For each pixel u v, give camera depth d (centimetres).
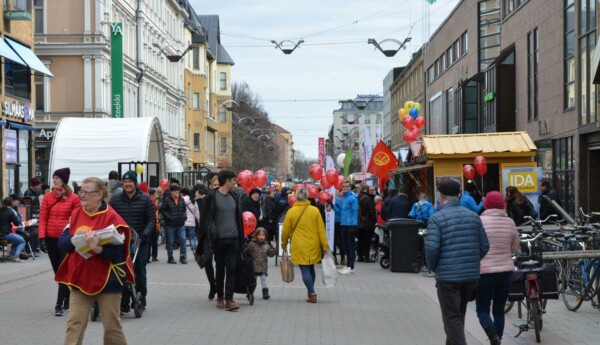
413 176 2564
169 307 1299
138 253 1201
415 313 1248
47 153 4456
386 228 2041
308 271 1382
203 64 8044
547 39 3122
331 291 1547
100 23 4431
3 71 2947
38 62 3066
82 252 739
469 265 833
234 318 1185
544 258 1112
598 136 2542
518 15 3644
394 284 1672
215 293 1408
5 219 2108
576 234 1317
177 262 2169
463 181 2108
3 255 2131
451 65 5450
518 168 2025
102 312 763
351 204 1888
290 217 1377
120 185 1238
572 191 2761
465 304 860
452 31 5384
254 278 1330
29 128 3189
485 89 4072
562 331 1063
